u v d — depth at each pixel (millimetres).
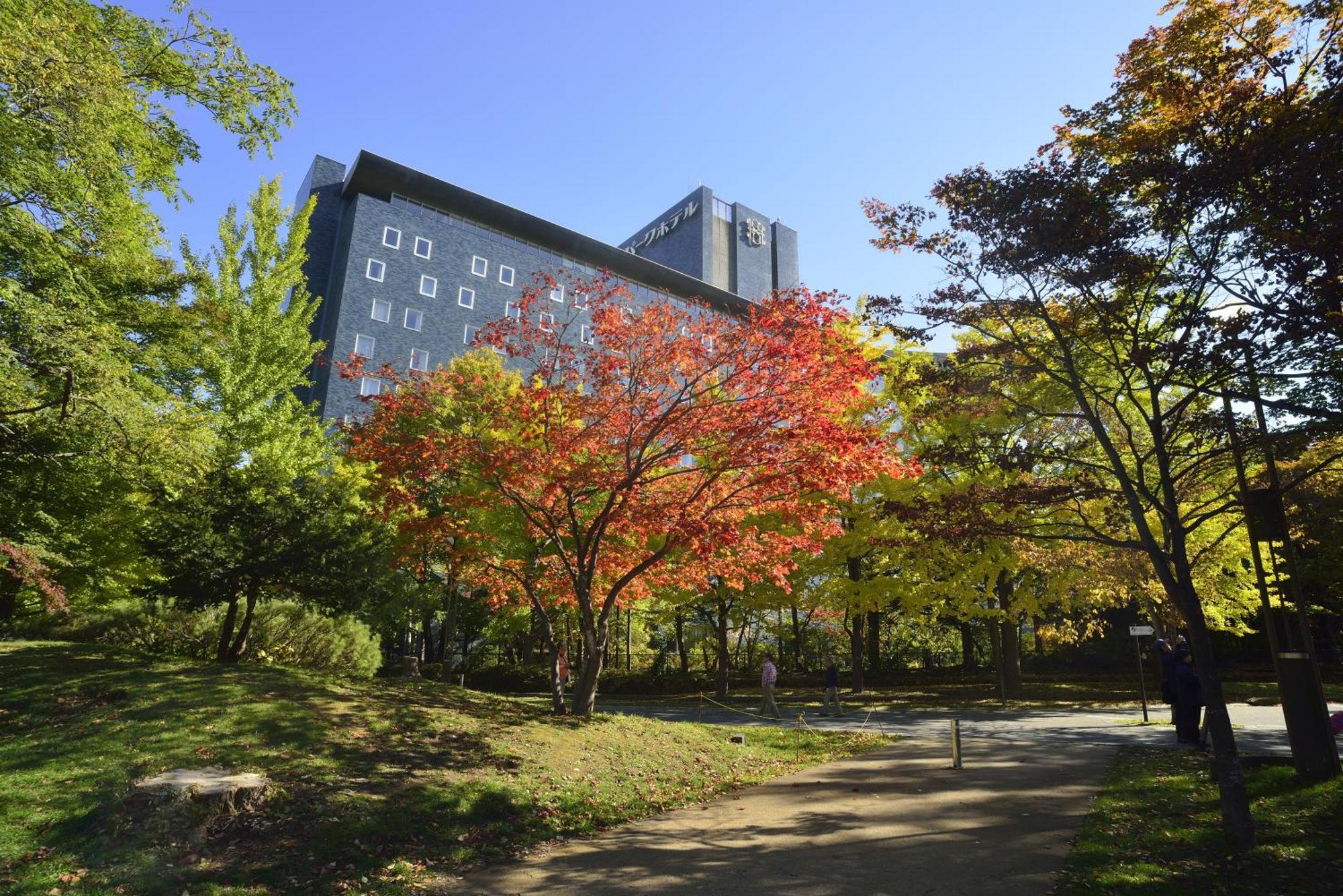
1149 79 7863
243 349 20703
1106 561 19562
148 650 14812
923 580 22031
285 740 8555
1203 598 21688
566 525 14711
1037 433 17656
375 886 5766
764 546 13734
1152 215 7887
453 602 27500
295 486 20766
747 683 31203
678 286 51969
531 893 5738
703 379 12438
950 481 19781
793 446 11703
